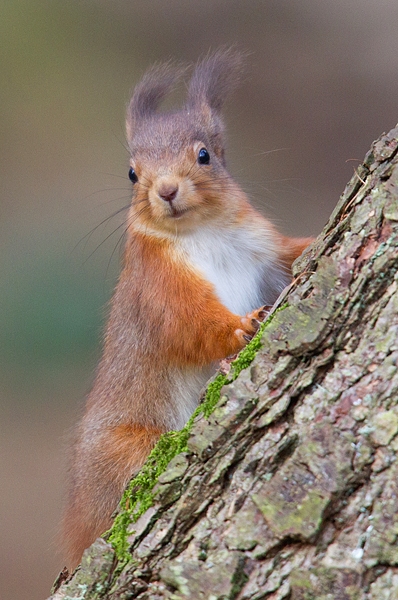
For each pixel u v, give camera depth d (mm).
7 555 16969
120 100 22891
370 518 5375
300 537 5480
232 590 5602
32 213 21266
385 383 5645
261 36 23328
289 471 5672
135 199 10289
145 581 6078
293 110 21953
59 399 18438
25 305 18984
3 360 18734
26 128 22938
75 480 10812
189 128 10500
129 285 10422
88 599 6258
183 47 23500
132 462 10094
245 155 21125
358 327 5918
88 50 24219
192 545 5918
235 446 6023
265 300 10828
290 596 5426
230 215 10398
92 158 22250
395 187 6203
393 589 5211
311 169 21031
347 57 22625
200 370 10117
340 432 5629
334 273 6152
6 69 23906
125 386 10422
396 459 5434
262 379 6117
